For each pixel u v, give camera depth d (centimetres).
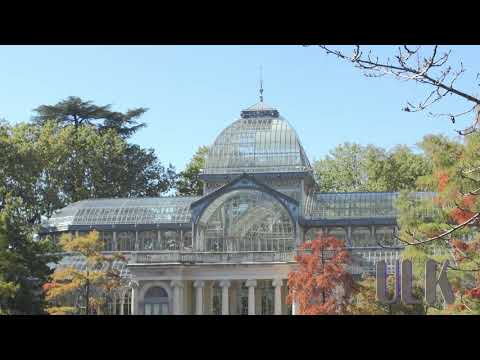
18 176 13438
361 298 7806
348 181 15888
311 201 11150
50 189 14088
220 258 10112
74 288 8919
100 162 14762
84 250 9144
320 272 8000
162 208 11456
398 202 6188
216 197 10519
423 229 5725
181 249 10838
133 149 15762
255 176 11225
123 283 10312
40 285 8919
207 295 10569
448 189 5266
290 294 8225
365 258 10075
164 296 10000
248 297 10256
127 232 11362
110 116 16612
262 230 10625
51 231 11550
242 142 11456
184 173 16238
